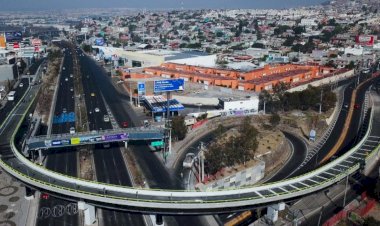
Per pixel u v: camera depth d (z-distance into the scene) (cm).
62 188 8738
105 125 16300
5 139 12475
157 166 12031
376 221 8006
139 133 12694
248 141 11775
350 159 11056
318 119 16438
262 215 9138
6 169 10069
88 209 8681
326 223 8456
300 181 9406
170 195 8525
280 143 13350
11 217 8988
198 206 8200
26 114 15925
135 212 8925
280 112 18050
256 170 11238
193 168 11756
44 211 9319
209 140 14388
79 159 12619
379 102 19412
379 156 12681
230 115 17538
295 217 8925
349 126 16038
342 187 10462
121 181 10938
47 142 11688
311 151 13538
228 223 8881
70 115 17900
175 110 17150
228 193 8656
